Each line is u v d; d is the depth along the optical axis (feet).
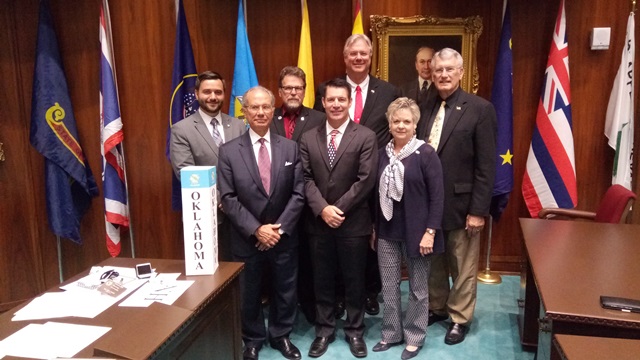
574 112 11.19
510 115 10.71
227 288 6.60
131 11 10.75
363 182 8.00
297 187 8.18
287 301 8.49
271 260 8.23
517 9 10.99
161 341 4.79
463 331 9.13
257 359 8.39
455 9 11.10
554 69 10.53
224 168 7.93
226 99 11.26
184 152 8.75
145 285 6.23
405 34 10.93
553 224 8.41
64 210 10.47
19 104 10.45
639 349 4.33
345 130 8.27
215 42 11.07
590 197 11.44
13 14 10.23
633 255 6.78
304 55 10.66
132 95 11.05
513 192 11.78
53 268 11.23
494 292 11.23
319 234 8.36
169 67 11.01
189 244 6.50
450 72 8.29
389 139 9.37
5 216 10.68
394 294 8.55
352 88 9.46
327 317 8.84
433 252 8.05
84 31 10.60
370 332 9.43
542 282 5.86
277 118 9.40
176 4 10.66
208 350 6.11
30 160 10.71
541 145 10.84
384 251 8.39
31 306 5.63
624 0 10.64
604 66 10.93
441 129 8.56
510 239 12.01
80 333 4.96
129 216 11.25
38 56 9.96
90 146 10.97
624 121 10.51
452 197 8.55
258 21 11.16
